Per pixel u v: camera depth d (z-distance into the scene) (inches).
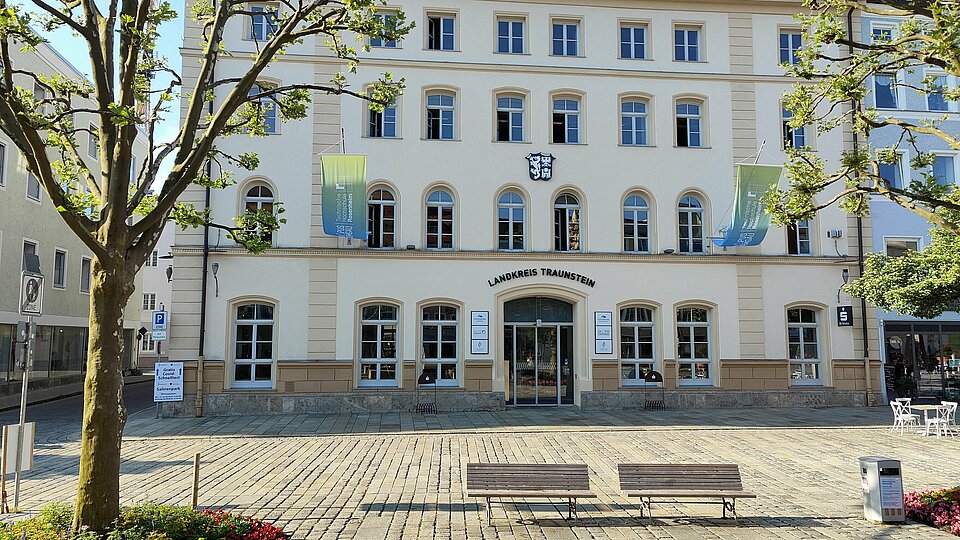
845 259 877.2
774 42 907.4
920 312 663.8
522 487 356.8
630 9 890.1
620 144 871.7
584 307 839.7
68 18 287.1
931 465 499.8
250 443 601.3
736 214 813.2
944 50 321.4
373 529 333.4
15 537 261.7
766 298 866.8
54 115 277.7
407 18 854.5
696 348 860.6
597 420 734.5
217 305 788.6
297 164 823.7
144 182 319.6
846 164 392.8
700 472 361.7
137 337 1697.8
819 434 647.1
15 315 1083.3
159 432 660.7
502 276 831.7
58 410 900.6
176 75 361.4
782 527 342.3
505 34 879.1
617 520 355.9
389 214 835.4
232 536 284.7
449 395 808.9
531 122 861.2
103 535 261.9
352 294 810.8
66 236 1282.0
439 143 845.2
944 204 351.3
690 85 889.5
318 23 343.3
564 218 861.8
